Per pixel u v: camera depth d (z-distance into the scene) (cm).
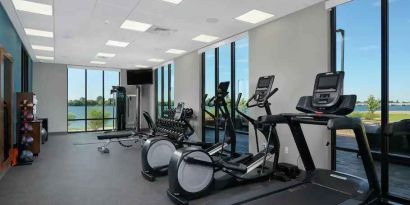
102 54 893
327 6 424
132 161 579
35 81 1068
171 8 467
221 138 678
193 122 822
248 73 598
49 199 351
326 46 432
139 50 823
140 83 1085
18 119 596
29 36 657
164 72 1102
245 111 612
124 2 441
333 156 430
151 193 377
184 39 684
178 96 930
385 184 359
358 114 424
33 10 481
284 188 323
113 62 1068
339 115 287
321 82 327
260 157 429
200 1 436
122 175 468
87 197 360
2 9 468
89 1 436
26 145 575
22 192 378
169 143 465
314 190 318
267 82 448
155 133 705
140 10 477
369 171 299
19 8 471
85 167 524
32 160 566
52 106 1098
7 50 517
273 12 487
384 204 344
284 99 505
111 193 376
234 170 385
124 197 361
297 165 478
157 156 451
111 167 525
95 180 437
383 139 361
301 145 361
